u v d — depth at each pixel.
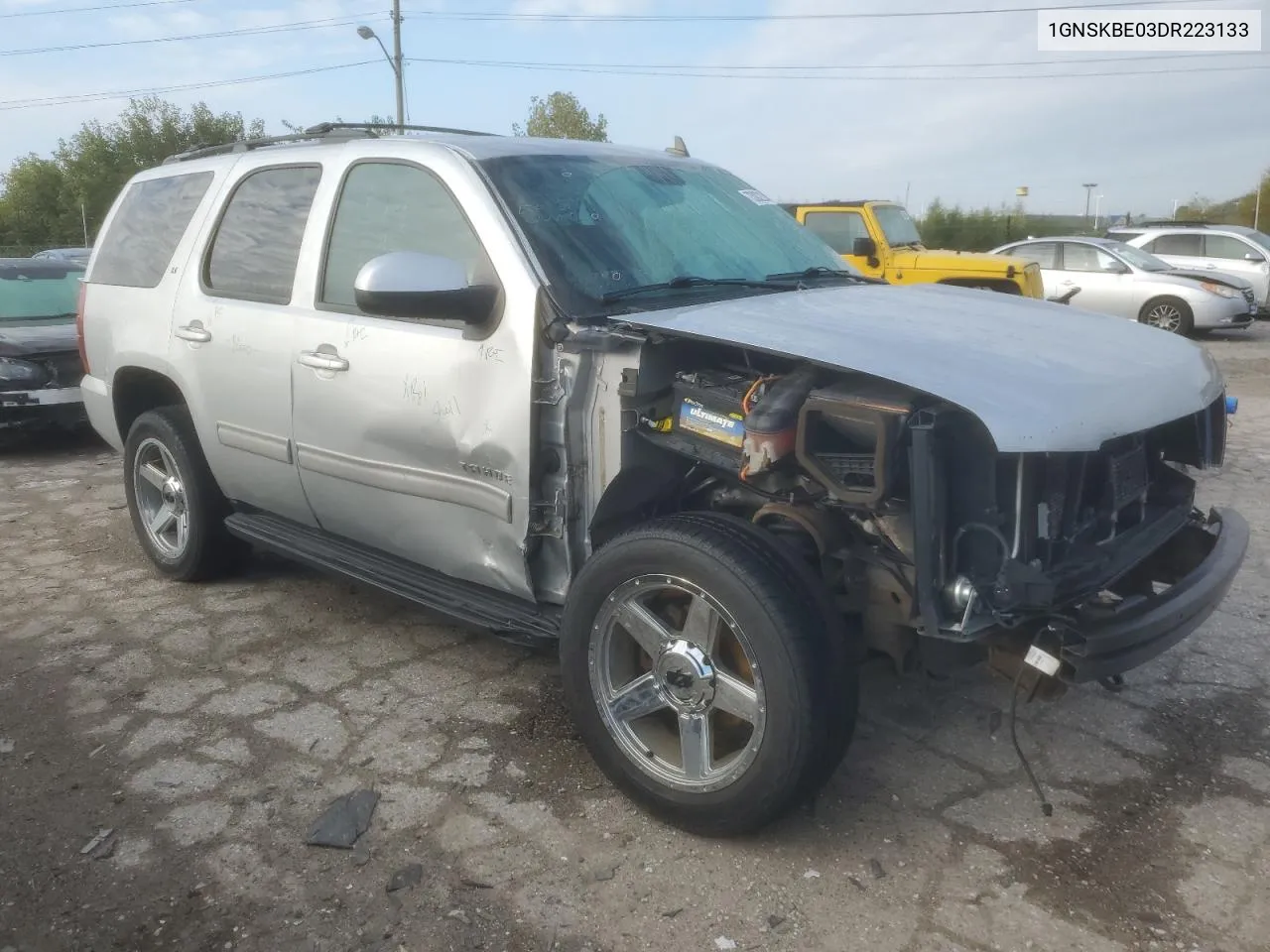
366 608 4.71
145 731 3.63
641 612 2.98
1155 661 4.05
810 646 2.67
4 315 8.87
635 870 2.85
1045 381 2.68
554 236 3.34
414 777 3.31
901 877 2.81
